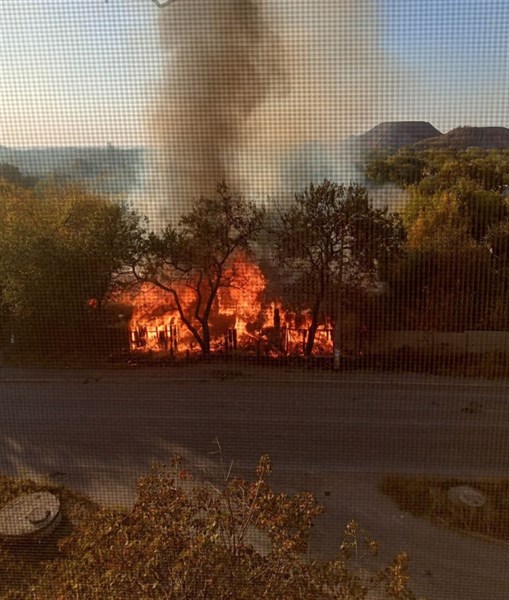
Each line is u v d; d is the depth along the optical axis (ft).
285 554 7.09
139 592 6.81
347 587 7.23
